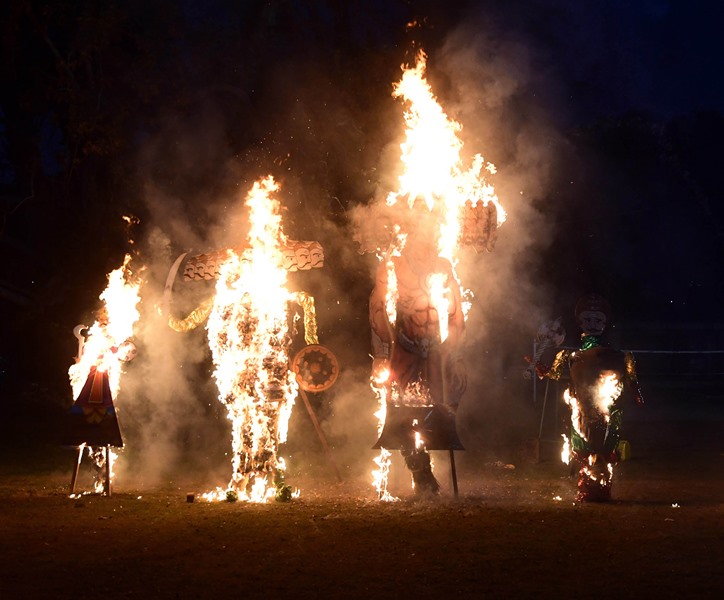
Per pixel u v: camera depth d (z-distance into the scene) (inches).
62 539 315.0
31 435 692.1
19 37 921.5
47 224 1012.5
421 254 399.2
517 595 246.2
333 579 262.5
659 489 431.8
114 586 257.0
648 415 845.2
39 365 1016.2
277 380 408.2
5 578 265.0
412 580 260.7
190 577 265.4
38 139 955.3
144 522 343.6
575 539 311.1
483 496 406.6
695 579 261.3
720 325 1268.5
